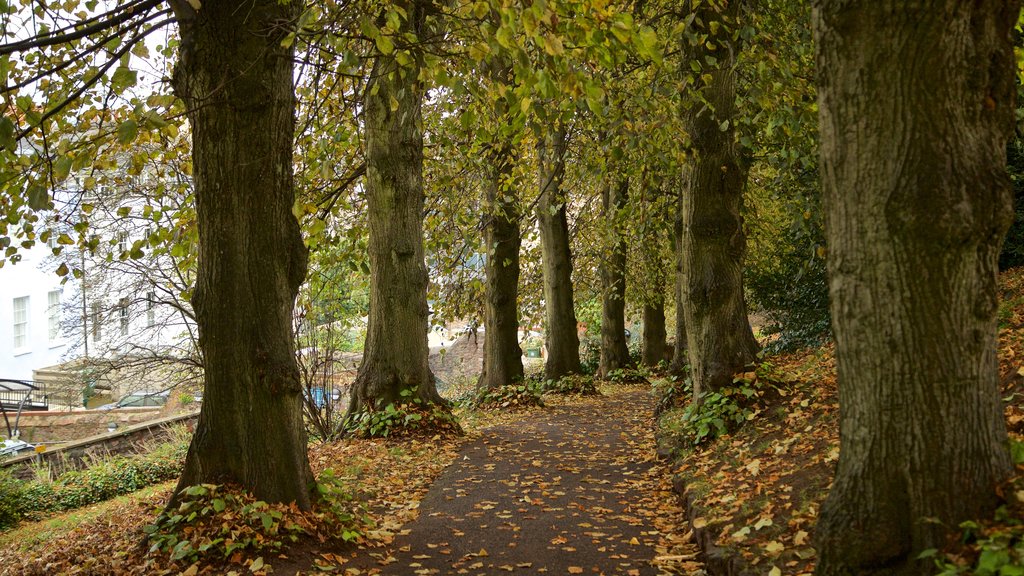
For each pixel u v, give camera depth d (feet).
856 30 11.46
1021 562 9.66
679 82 30.17
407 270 38.27
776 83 27.66
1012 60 11.66
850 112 11.64
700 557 17.90
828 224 12.28
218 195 19.10
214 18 18.51
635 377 72.23
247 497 18.63
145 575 16.78
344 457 32.01
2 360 79.71
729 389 28.96
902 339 11.44
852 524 11.87
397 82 34.71
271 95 19.10
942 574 10.29
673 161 33.06
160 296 52.47
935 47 11.03
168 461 48.34
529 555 19.08
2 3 18.40
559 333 62.28
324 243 37.22
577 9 17.16
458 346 109.19
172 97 16.65
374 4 20.15
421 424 37.22
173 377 55.47
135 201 43.55
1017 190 42.19
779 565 14.87
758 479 20.97
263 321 19.33
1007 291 35.35
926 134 11.16
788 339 56.03
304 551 18.03
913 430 11.44
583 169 39.14
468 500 25.32
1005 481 11.53
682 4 31.94
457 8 18.10
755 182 55.98
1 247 23.15
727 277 30.14
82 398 75.15
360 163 39.75
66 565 19.01
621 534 20.93
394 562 18.45
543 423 44.55
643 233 47.78
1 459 47.34
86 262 50.65
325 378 47.83
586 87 16.96
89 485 43.88
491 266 54.65
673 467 27.58
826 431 22.62
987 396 11.62
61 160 15.89
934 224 11.08
